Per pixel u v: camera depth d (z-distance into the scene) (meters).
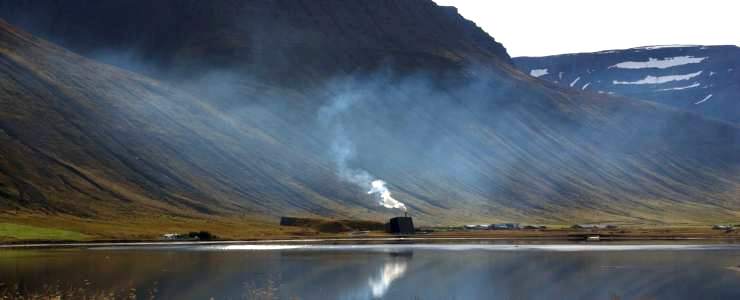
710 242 161.88
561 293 75.19
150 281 81.38
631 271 93.88
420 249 133.62
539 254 120.88
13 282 80.12
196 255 115.75
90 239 158.62
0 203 199.12
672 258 112.75
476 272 92.06
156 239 164.88
